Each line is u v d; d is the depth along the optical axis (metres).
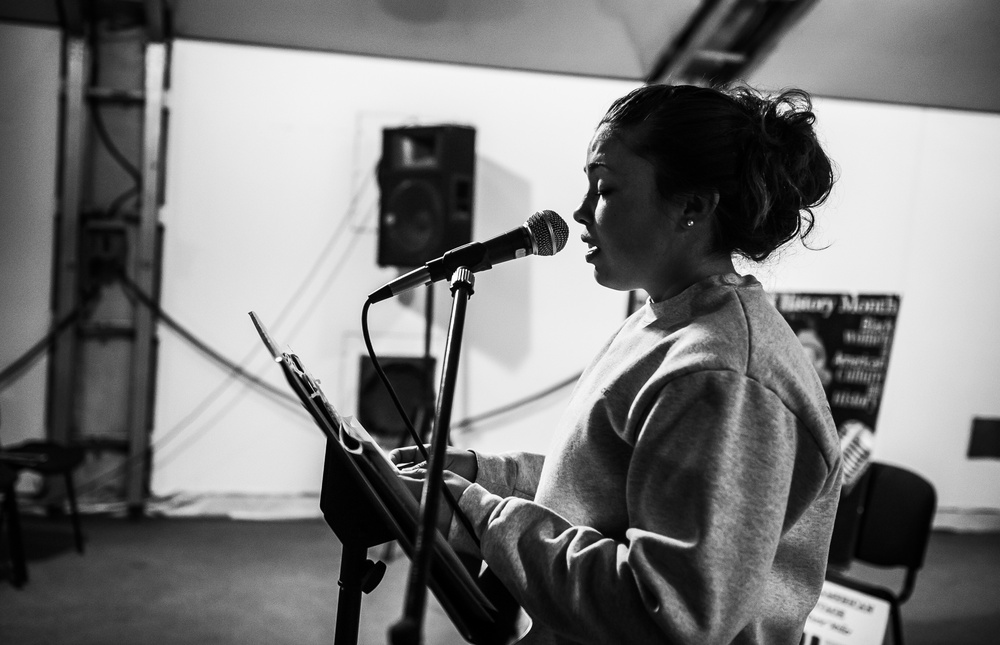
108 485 4.12
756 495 0.79
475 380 4.32
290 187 4.18
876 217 4.47
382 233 3.84
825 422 0.86
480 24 3.80
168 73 4.04
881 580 3.77
